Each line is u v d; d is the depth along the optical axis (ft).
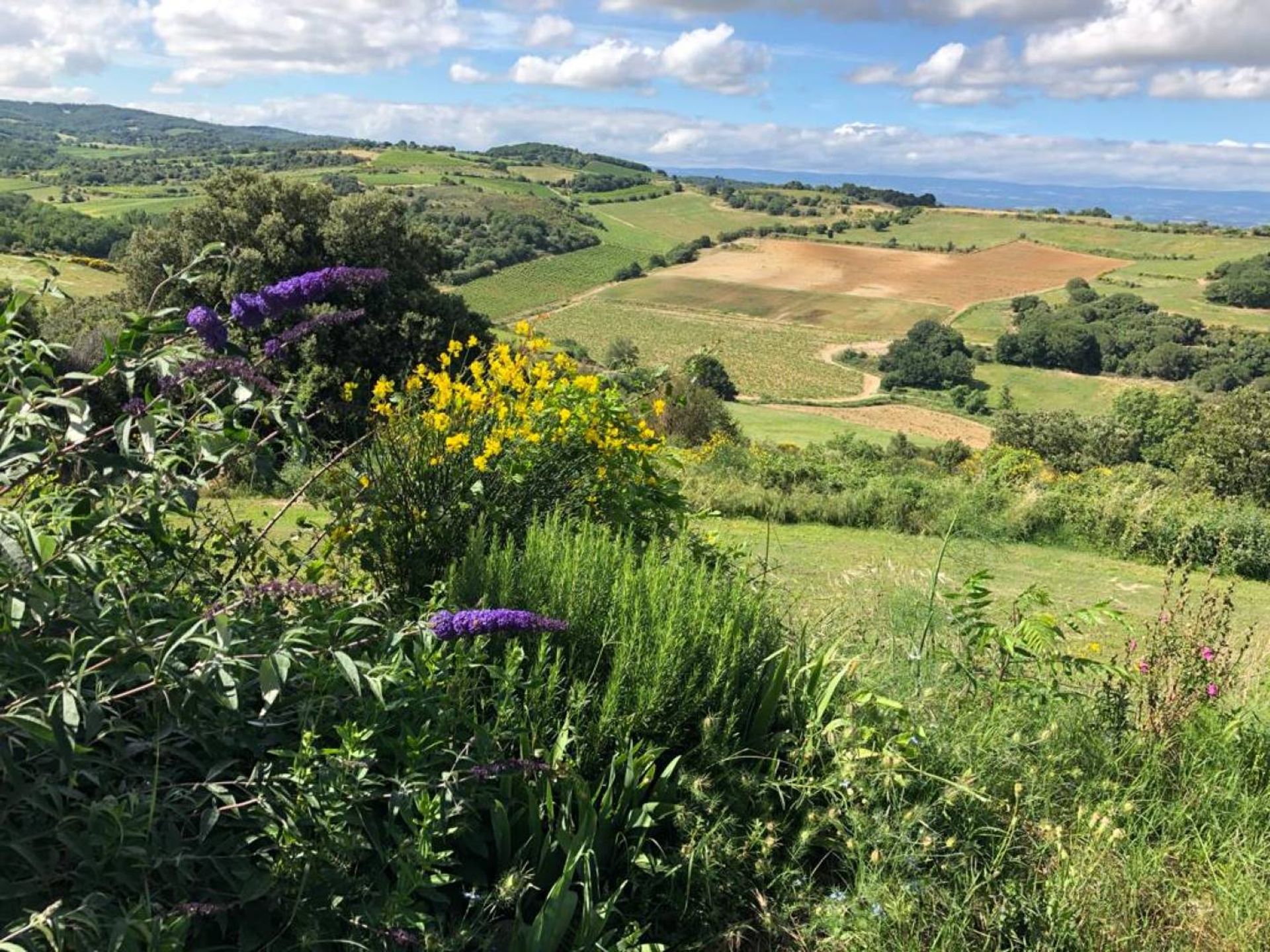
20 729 5.06
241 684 6.38
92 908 4.90
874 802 8.77
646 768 8.39
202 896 5.86
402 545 11.61
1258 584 42.50
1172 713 11.27
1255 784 10.82
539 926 6.77
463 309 90.33
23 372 6.40
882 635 12.62
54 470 7.14
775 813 9.02
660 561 11.33
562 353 15.14
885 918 7.79
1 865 5.41
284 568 10.82
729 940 7.66
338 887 6.27
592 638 9.56
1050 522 44.98
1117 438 168.86
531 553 10.34
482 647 8.51
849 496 50.03
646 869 7.75
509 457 12.78
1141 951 8.13
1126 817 9.57
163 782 6.26
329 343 73.51
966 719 10.53
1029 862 8.93
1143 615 28.94
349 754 6.30
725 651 9.54
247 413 8.32
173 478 7.04
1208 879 9.10
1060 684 12.25
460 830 6.96
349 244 87.92
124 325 6.59
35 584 5.59
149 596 7.27
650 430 15.24
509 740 8.18
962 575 15.17
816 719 9.41
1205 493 60.90
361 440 11.24
